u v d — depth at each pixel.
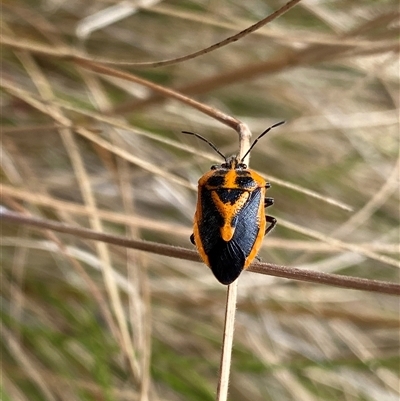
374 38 0.24
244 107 0.29
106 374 0.23
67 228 0.21
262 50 0.28
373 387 0.25
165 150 0.27
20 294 0.24
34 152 0.26
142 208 0.27
